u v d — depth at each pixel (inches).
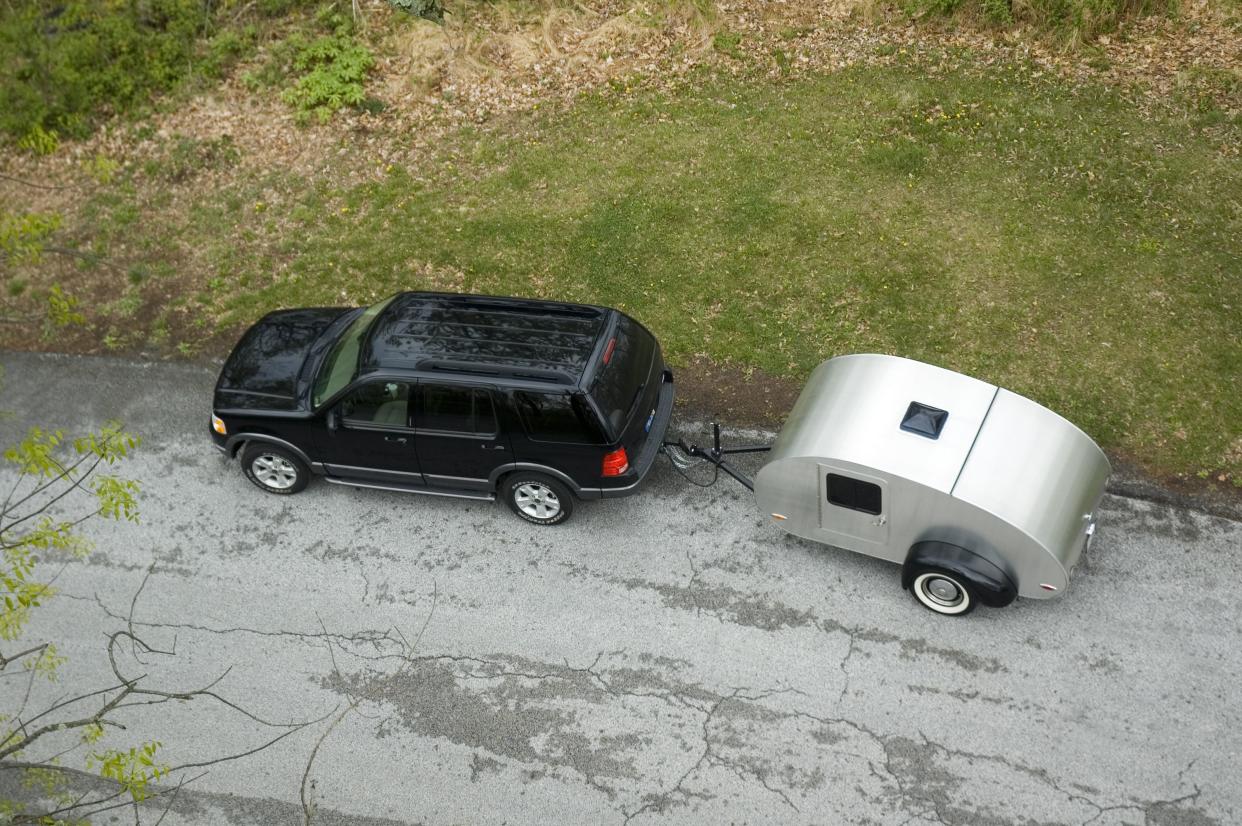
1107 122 497.4
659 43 568.7
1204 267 425.4
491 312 343.9
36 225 280.2
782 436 319.6
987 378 390.6
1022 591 295.9
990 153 487.8
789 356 408.5
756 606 323.0
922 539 299.7
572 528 351.3
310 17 602.9
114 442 245.6
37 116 545.0
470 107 542.6
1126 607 313.0
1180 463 355.3
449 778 286.4
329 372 347.3
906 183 476.7
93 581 342.6
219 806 284.0
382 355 328.2
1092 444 301.0
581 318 338.6
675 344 415.8
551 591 331.6
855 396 312.8
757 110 522.6
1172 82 515.2
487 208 485.1
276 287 456.4
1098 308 412.8
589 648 314.7
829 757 283.7
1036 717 287.9
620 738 292.2
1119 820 264.8
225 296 455.8
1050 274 428.8
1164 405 374.0
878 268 438.9
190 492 371.9
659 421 349.1
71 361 430.9
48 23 571.5
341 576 340.2
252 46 587.2
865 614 318.3
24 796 290.5
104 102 560.1
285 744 296.4
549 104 540.1
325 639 322.0
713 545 343.0
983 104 512.4
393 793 284.0
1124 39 546.6
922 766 279.9
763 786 279.0
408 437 332.5
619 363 329.1
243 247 478.6
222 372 363.9
